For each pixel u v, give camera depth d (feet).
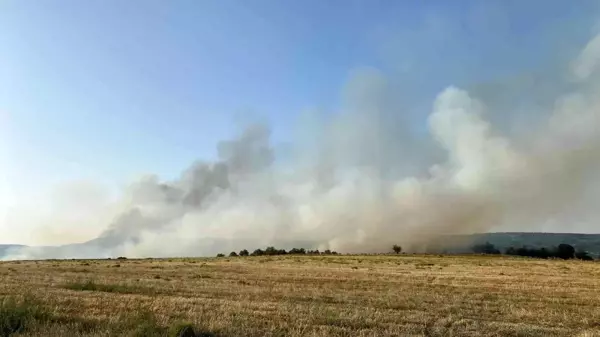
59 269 151.23
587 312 67.00
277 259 272.10
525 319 59.82
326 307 63.77
